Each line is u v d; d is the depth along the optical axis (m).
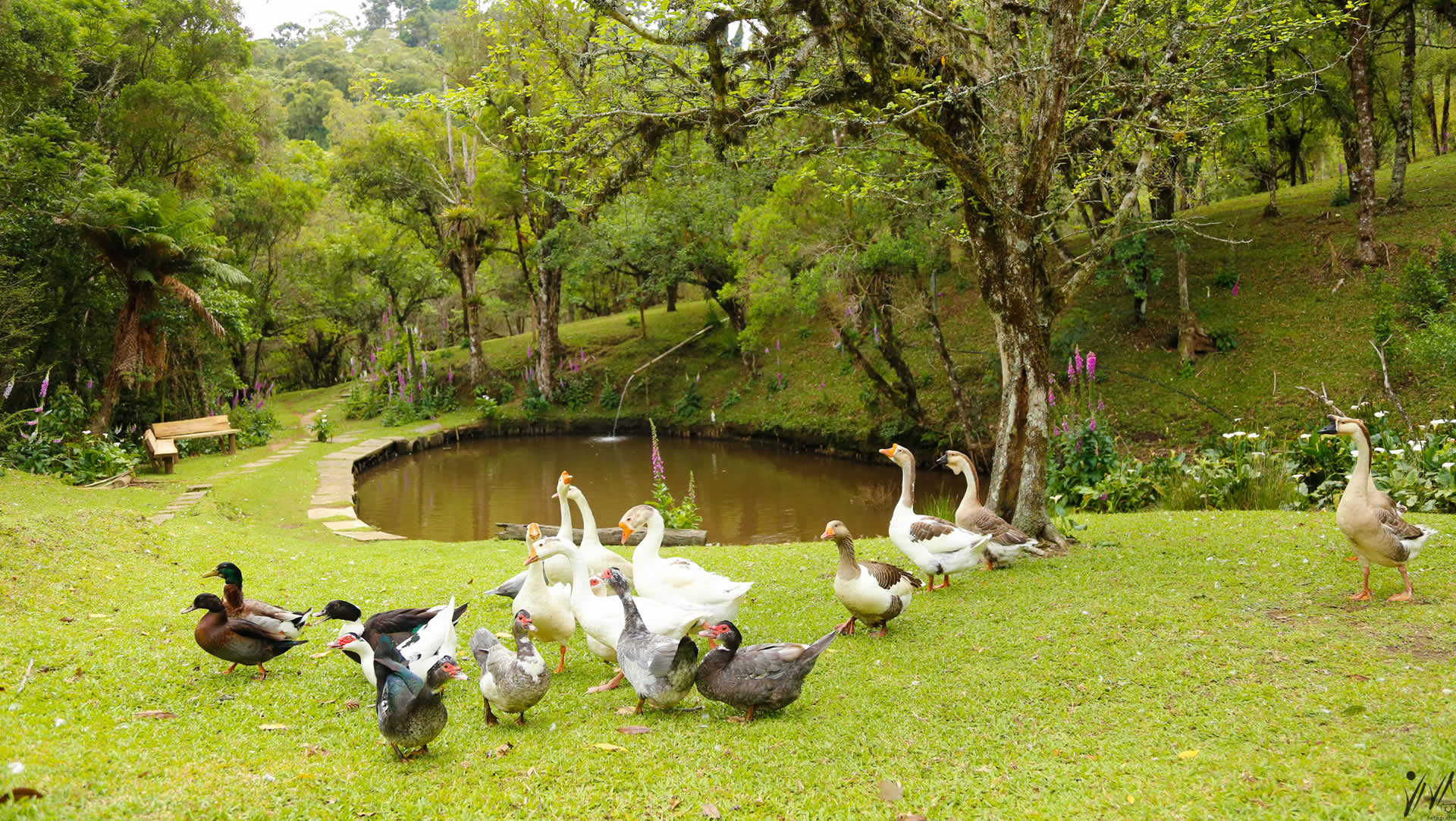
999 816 4.08
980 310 31.39
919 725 5.27
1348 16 10.43
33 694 5.39
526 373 39.22
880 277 26.67
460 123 35.78
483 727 5.43
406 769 4.70
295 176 44.75
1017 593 8.08
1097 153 11.95
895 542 8.53
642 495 23.36
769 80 9.70
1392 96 34.03
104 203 20.44
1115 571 8.63
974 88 8.71
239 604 6.22
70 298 22.67
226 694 5.86
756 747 4.98
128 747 4.72
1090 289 28.64
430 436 33.34
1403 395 19.75
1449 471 11.74
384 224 44.19
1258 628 6.49
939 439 26.50
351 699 5.89
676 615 6.12
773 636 7.28
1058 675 5.93
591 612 6.25
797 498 22.94
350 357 55.03
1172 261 27.48
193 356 26.67
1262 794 4.04
